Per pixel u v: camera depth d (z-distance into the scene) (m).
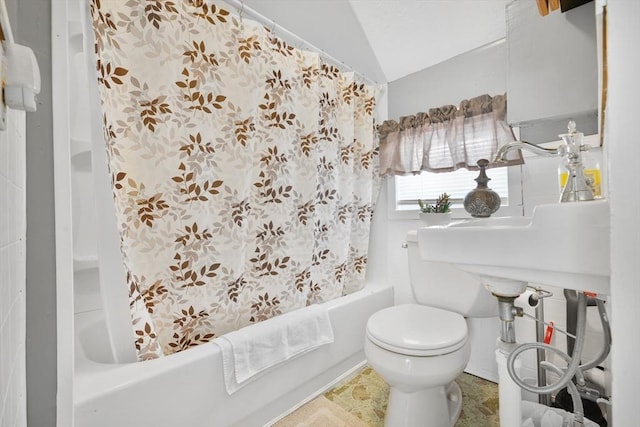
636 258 0.31
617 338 0.31
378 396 1.44
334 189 1.70
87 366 0.90
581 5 1.08
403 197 1.99
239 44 1.23
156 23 1.03
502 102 1.45
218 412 1.02
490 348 1.56
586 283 0.47
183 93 1.09
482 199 1.34
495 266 0.58
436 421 1.09
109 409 0.79
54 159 0.65
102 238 0.91
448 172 1.71
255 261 1.34
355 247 1.91
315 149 1.53
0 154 0.41
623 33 0.31
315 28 1.63
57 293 0.65
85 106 0.98
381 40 1.74
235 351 1.07
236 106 1.22
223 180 1.19
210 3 1.17
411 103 1.91
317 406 1.36
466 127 1.58
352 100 1.77
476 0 1.39
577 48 1.08
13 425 0.48
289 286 1.45
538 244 0.50
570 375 0.71
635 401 0.30
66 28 0.68
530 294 1.07
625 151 0.31
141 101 1.01
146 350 0.98
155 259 1.05
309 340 1.32
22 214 0.57
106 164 0.90
